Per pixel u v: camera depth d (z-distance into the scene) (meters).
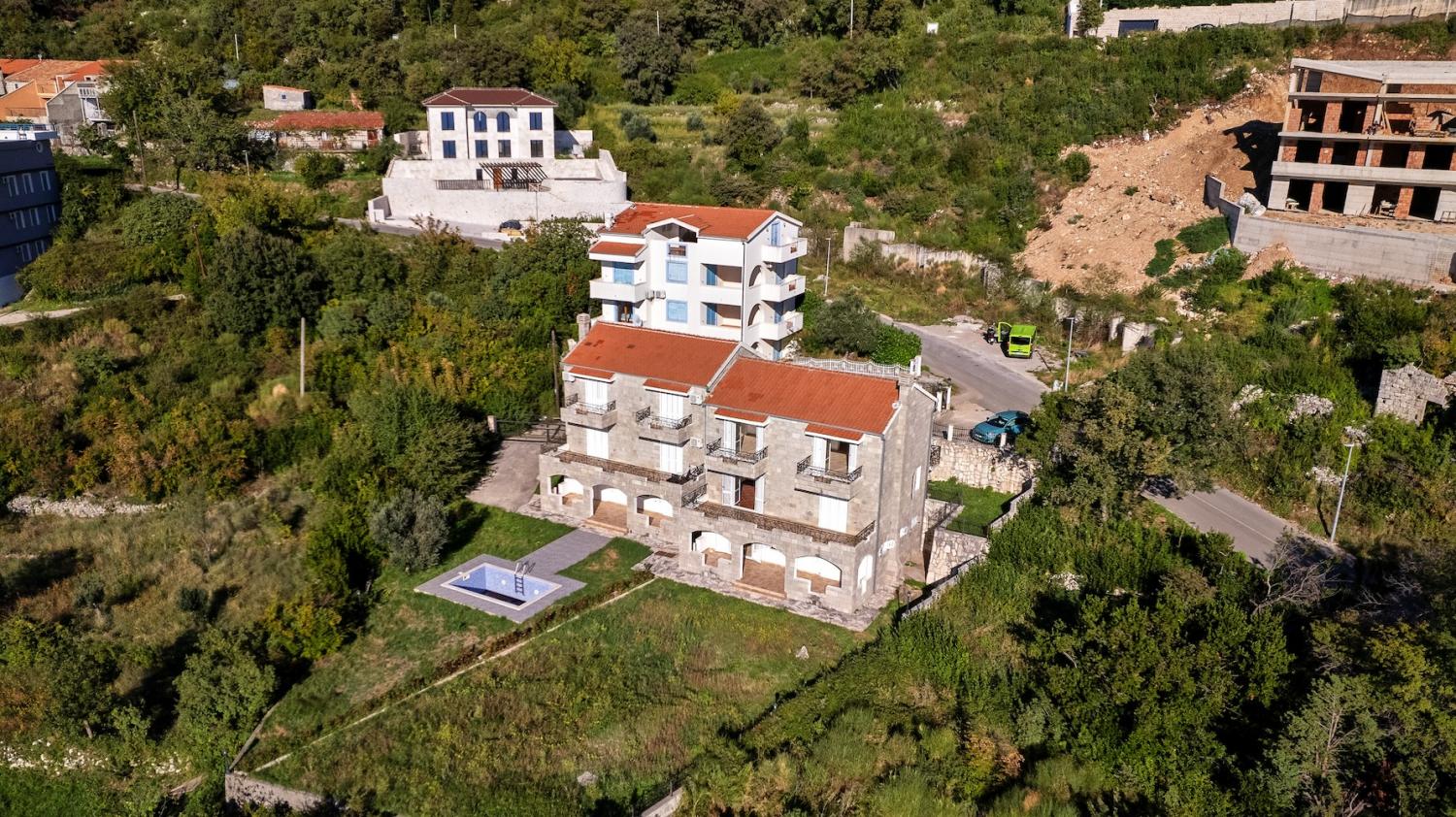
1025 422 53.31
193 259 66.31
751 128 91.50
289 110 97.38
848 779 34.22
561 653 39.91
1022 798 33.03
